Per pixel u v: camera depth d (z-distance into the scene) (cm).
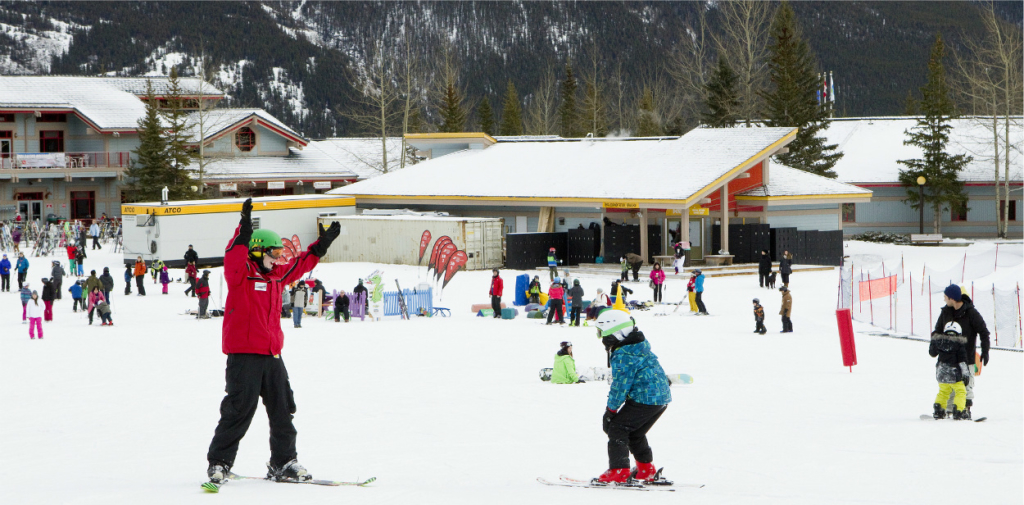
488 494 848
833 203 5350
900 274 4116
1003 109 7194
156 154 6662
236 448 869
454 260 4991
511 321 3281
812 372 1934
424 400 1659
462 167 6078
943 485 882
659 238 5147
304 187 7850
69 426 1462
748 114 7575
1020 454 1044
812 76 7181
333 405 1612
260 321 861
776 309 3362
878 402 1516
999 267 3828
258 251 859
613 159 5559
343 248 5503
